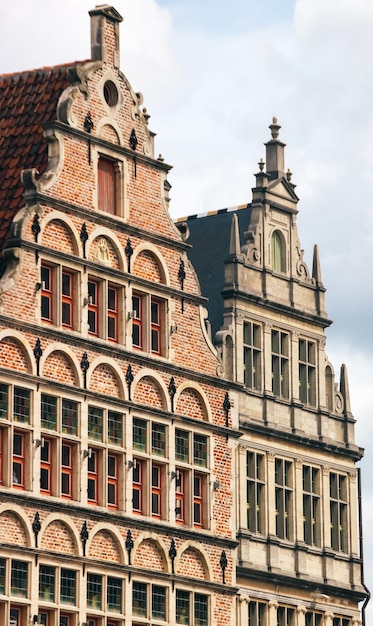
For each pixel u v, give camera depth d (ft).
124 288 224.74
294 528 256.52
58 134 219.61
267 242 259.19
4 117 225.97
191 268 233.55
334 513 264.93
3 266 213.66
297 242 264.31
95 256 222.28
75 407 217.56
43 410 214.07
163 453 227.40
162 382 228.02
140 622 222.28
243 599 246.88
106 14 226.79
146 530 224.12
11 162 221.25
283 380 259.19
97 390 220.23
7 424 209.87
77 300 219.20
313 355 264.93
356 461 269.44
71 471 216.74
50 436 214.28
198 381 232.73
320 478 262.67
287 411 258.16
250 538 248.73
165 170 231.91
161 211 230.89
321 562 260.42
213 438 233.76
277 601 252.42
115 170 226.58
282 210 262.88
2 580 208.13
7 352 211.41
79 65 223.30
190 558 229.45
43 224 216.33
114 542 220.43
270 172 263.90
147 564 224.12
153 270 229.45
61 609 213.25
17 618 209.77
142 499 224.33
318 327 265.75
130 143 228.22
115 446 221.25
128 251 225.76
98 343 220.23
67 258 218.18
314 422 262.88
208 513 231.91
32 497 211.00
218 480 233.55
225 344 249.14
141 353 225.56
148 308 227.40
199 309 233.96
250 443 251.39
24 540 210.59
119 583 220.64
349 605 264.11
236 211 262.06
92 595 217.56
